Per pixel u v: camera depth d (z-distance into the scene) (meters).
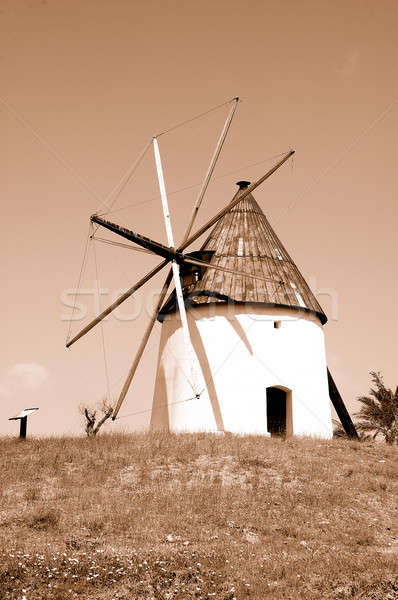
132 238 33.69
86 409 33.66
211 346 33.38
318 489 23.53
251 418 32.22
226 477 24.58
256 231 36.69
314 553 18.50
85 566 16.64
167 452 27.02
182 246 34.47
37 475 24.52
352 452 28.52
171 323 35.72
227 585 16.16
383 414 36.94
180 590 15.80
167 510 21.23
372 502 22.89
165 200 35.62
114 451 27.31
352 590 15.82
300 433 32.88
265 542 19.27
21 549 17.75
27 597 15.09
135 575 16.41
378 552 18.81
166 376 35.03
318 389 34.38
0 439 29.50
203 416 32.56
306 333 34.59
